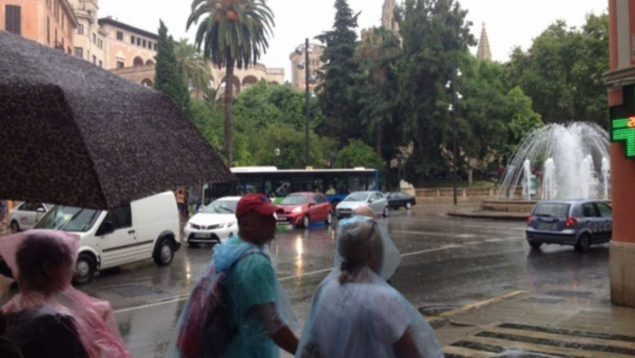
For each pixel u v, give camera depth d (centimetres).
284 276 1423
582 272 1478
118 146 212
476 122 5944
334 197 3947
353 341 296
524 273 1470
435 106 5800
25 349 266
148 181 217
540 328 890
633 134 968
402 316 298
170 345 375
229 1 4369
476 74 6288
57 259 299
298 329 367
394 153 6456
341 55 6419
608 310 1000
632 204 999
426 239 2283
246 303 332
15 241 310
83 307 306
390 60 5991
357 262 317
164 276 1452
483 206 3891
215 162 262
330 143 5812
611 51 1016
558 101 6550
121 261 1455
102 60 9575
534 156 4609
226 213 2109
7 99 198
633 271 1007
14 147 196
